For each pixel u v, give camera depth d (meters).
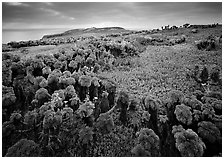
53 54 20.14
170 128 12.29
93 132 12.05
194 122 12.06
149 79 21.55
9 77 14.30
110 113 14.20
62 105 13.38
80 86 15.39
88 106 13.02
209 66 23.09
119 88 17.97
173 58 29.20
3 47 26.52
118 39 39.25
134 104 14.40
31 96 14.05
